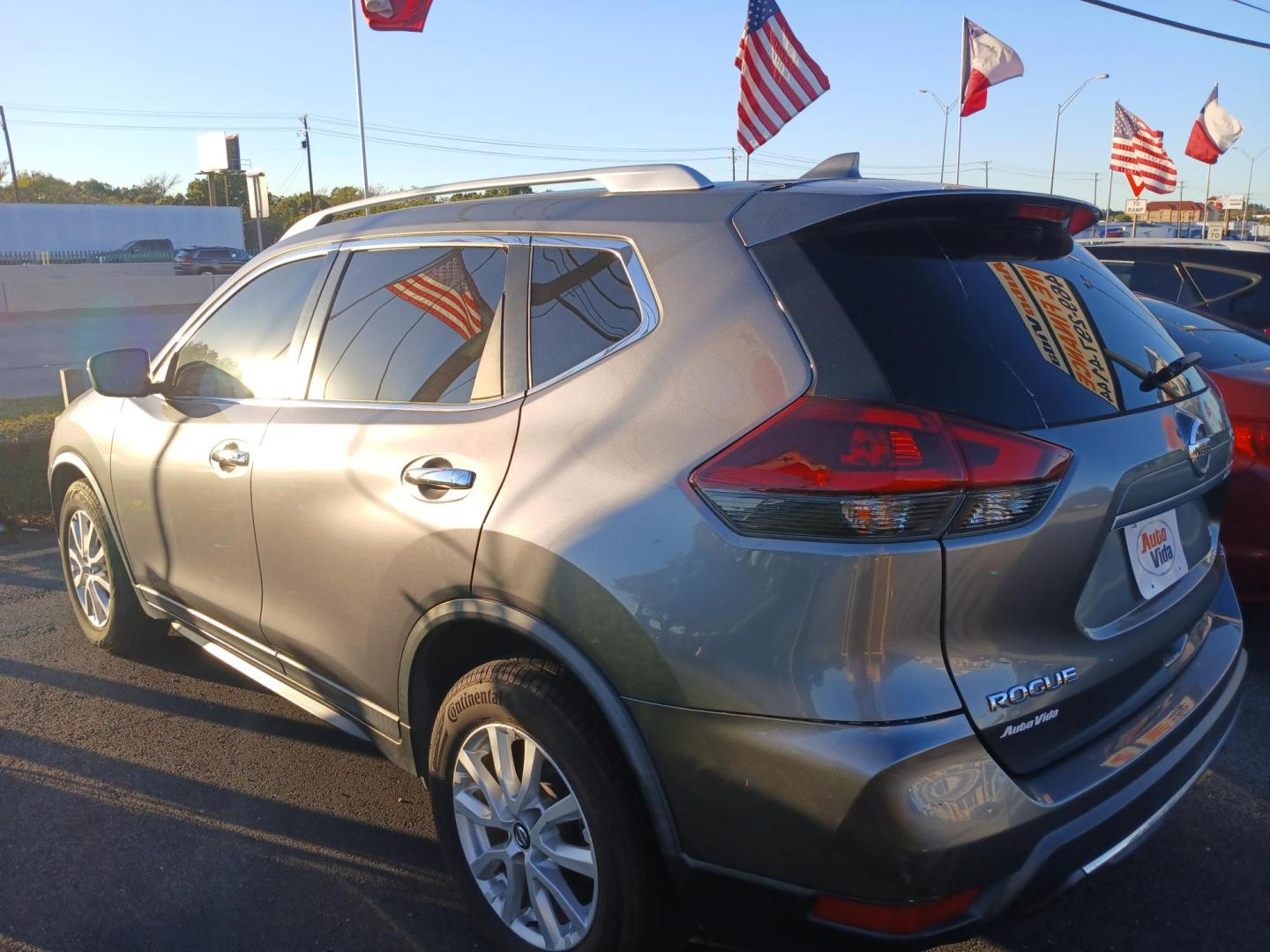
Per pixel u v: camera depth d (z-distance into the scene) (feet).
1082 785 7.01
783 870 6.74
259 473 10.50
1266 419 13.60
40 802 11.41
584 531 7.34
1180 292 20.59
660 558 6.98
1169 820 10.89
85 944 9.11
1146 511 7.77
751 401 6.93
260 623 11.05
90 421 14.07
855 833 6.40
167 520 12.39
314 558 9.91
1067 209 8.48
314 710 10.94
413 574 8.73
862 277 7.21
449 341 9.27
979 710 6.63
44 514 22.91
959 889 6.45
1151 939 9.09
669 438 7.20
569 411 7.93
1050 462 6.71
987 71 45.91
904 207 7.57
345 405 10.02
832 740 6.42
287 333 11.17
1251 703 13.51
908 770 6.34
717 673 6.75
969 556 6.52
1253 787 11.47
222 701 14.01
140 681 14.60
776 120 35.40
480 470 8.26
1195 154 69.87
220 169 191.72
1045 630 7.01
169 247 170.09
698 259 7.65
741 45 35.63
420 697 9.21
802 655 6.52
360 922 9.43
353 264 10.75
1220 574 9.57
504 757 8.29
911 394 6.64
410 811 11.30
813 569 6.47
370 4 40.63
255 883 9.99
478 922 8.85
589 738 7.53
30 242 161.07
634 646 7.09
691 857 7.14
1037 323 7.65
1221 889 9.75
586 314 8.21
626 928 7.57
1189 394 8.67
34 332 79.82
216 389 12.03
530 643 8.34
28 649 15.71
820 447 6.53
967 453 6.47
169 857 10.41
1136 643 7.82
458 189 10.52
